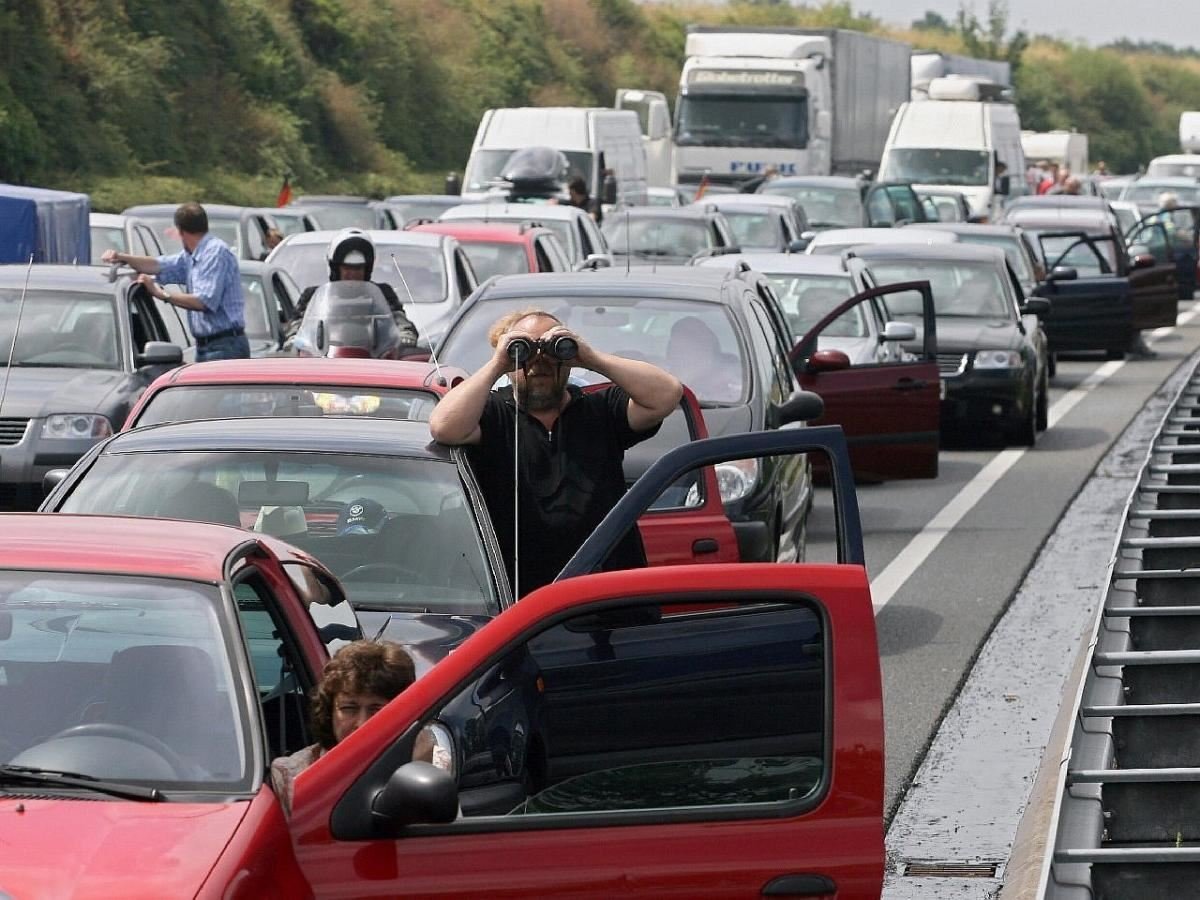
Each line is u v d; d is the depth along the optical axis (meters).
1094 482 52.28
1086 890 14.86
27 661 13.92
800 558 35.94
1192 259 127.56
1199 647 24.25
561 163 103.62
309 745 15.62
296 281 59.72
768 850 12.60
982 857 21.36
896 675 29.98
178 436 22.06
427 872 12.36
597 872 12.47
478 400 19.52
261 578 15.62
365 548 20.59
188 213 44.38
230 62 163.88
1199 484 32.62
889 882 20.58
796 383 38.34
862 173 142.25
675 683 13.04
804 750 12.92
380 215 100.19
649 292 35.34
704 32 131.62
